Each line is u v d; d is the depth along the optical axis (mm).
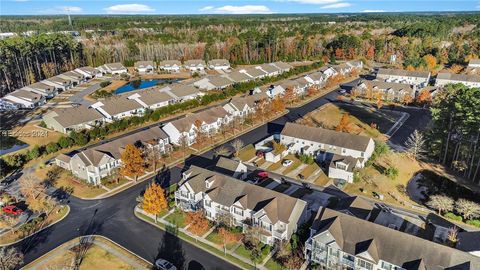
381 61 182750
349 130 86750
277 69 157500
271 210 48594
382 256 40281
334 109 106562
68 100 123375
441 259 38125
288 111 106188
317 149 75312
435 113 73938
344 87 133875
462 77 124812
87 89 140000
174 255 47031
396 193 61719
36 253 47750
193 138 83125
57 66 164125
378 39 193000
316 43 199125
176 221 54406
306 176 67312
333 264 43219
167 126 82688
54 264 45531
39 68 153250
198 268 44594
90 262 45938
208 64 179375
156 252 47688
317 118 99125
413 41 190750
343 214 45062
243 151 78500
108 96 126375
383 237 41531
